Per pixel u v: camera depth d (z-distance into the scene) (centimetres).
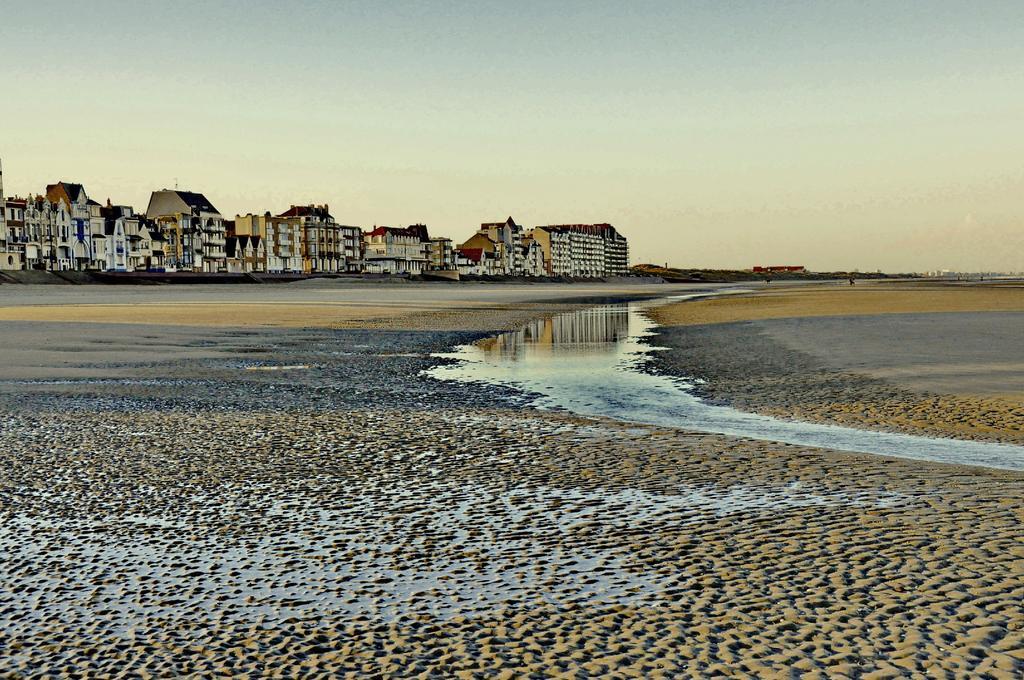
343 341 3350
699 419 1585
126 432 1401
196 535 846
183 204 14675
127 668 558
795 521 859
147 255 13575
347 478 1079
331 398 1830
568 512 915
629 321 4703
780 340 3088
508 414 1616
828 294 8825
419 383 2112
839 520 859
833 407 1677
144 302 6619
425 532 850
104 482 1057
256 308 5831
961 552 743
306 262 17025
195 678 542
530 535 835
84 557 781
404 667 553
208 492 1011
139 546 812
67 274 10400
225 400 1781
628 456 1205
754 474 1080
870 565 718
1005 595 641
